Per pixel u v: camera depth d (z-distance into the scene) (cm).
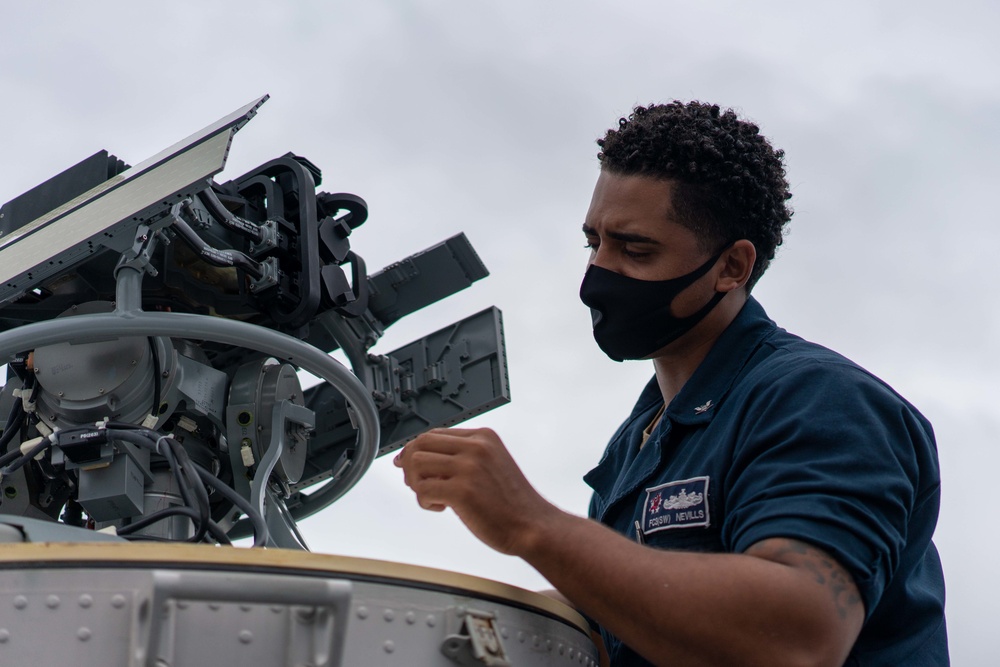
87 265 297
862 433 202
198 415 304
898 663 212
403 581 185
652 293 239
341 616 170
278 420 301
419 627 185
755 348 239
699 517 216
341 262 340
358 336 363
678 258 238
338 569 179
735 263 243
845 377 212
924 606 216
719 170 240
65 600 167
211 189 300
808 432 203
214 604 171
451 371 376
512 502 191
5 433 299
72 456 276
